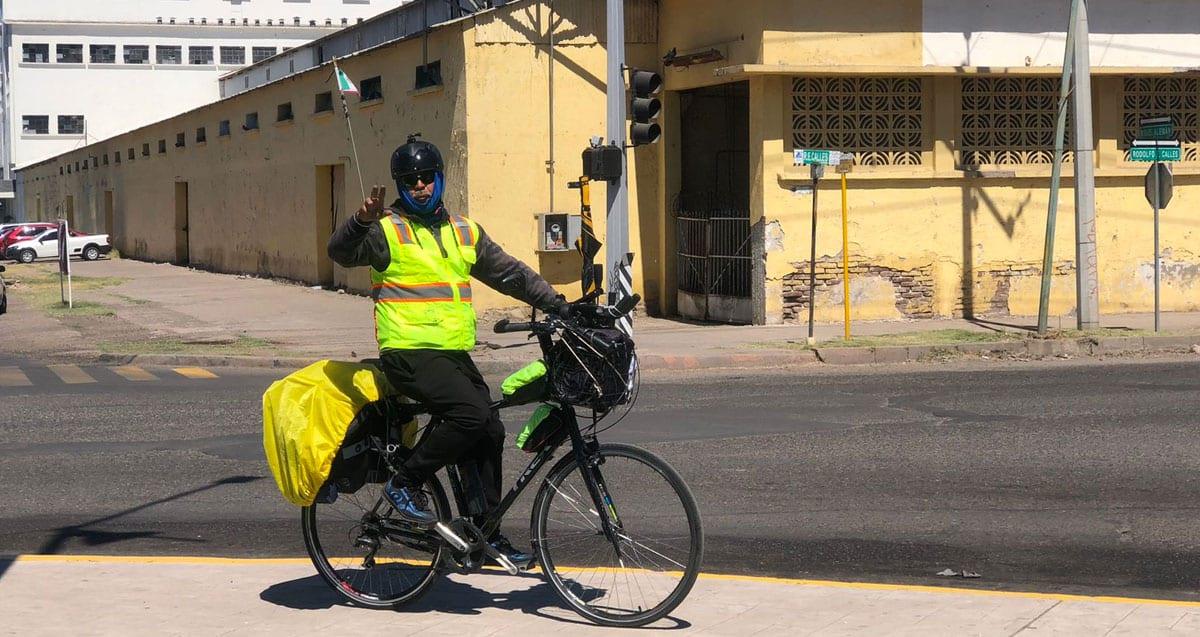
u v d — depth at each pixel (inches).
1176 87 801.6
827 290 765.3
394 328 214.1
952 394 510.0
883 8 754.2
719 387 550.9
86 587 237.8
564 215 822.5
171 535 300.4
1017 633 203.9
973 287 784.9
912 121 772.6
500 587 239.8
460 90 823.1
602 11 840.9
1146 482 340.8
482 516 222.5
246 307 988.6
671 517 215.3
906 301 778.2
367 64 999.6
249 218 1371.8
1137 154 690.8
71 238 1987.0
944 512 311.4
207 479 363.9
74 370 656.4
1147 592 245.1
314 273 1165.7
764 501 325.1
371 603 226.4
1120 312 800.9
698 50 810.2
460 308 216.2
